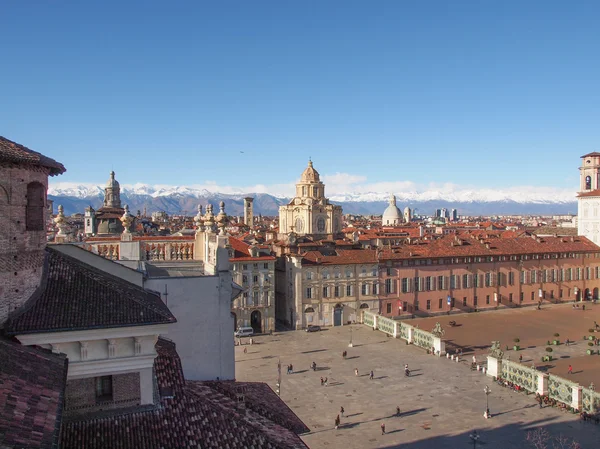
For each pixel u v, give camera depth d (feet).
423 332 399.24
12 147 86.74
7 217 84.38
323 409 277.85
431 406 281.33
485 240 588.50
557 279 604.08
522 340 426.10
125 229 139.23
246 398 115.03
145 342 90.53
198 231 154.92
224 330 125.39
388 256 508.12
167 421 88.74
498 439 240.12
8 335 81.51
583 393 269.85
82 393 87.25
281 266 492.54
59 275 96.99
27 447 56.90
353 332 451.53
